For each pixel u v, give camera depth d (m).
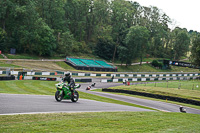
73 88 14.34
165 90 39.16
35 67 59.78
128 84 51.31
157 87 43.22
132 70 93.50
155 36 122.44
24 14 75.12
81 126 7.21
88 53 97.19
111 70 83.12
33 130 6.23
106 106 15.09
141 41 94.38
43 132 6.11
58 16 91.31
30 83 36.97
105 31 106.06
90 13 104.56
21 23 77.12
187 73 93.88
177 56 125.62
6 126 6.47
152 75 79.12
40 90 29.23
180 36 122.69
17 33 75.25
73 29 103.81
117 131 6.87
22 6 73.94
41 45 76.50
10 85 31.25
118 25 103.50
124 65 97.31
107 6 106.62
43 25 77.25
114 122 8.38
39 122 7.32
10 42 74.88
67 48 84.69
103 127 7.32
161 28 123.75
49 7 89.38
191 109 27.05
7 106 9.87
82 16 102.25
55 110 10.29
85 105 13.74
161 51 125.94
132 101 28.45
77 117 8.81
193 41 70.69
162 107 25.69
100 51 98.50
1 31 69.94
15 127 6.42
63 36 84.62
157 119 10.15
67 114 9.27
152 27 123.69
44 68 61.06
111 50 100.19
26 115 8.29
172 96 33.53
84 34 108.62
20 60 64.69
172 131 7.58
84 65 74.88
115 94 36.50
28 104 11.13
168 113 13.76
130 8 123.19
